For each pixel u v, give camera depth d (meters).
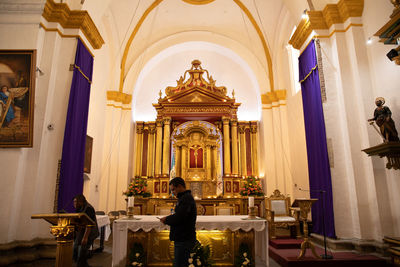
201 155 11.09
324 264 4.98
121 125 11.12
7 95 5.25
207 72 11.95
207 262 4.73
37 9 5.75
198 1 10.41
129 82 11.58
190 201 3.51
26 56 5.41
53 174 5.56
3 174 5.06
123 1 9.70
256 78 11.70
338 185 5.99
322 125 6.34
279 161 10.56
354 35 6.16
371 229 5.52
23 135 5.16
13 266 4.74
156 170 11.09
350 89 6.15
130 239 5.05
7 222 4.88
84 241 4.27
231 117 11.64
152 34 11.70
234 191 10.81
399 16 4.18
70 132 5.75
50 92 5.80
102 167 10.34
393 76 5.36
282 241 6.77
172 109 11.40
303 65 7.36
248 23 11.17
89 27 6.49
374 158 5.60
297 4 7.40
